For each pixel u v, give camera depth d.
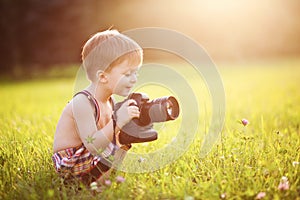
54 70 30.64
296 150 4.64
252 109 8.62
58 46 33.88
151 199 3.68
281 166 4.18
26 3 33.03
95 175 3.91
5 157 4.60
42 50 33.69
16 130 6.10
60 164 3.98
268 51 37.94
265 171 3.99
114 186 3.87
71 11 33.72
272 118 7.19
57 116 7.41
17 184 3.98
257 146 4.73
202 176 4.09
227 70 23.80
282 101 9.76
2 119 8.10
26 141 5.16
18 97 14.57
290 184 3.86
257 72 21.45
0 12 32.34
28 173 4.24
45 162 4.44
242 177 3.92
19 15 32.94
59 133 4.07
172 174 4.16
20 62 33.03
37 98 13.80
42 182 3.94
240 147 4.48
